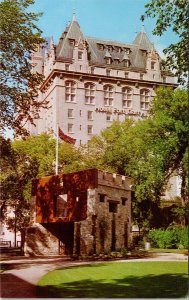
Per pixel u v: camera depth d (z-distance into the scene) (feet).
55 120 307.58
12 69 111.86
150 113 207.00
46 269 97.50
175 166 188.24
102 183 146.30
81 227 139.74
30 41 111.14
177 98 178.70
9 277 82.74
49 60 326.24
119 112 326.65
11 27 107.45
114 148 215.10
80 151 225.35
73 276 82.79
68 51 319.68
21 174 198.70
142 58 347.36
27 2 109.91
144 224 206.49
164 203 228.22
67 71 311.68
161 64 90.22
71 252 157.28
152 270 91.56
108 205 149.69
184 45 85.56
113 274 85.46
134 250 157.28
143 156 204.54
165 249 169.07
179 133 179.63
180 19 84.74
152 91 339.36
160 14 85.87
